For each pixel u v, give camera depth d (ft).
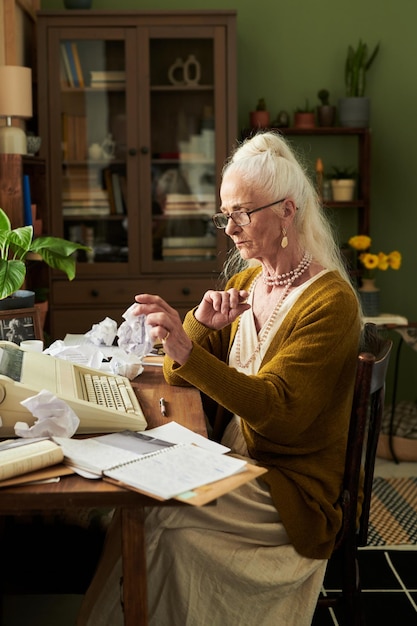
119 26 13.48
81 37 13.47
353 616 6.29
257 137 6.64
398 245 15.12
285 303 6.49
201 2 14.61
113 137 13.76
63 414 5.40
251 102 14.88
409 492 11.60
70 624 7.86
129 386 6.74
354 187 14.60
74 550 7.98
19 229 9.27
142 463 5.01
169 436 5.62
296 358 6.00
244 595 5.79
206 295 6.81
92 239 13.89
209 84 13.69
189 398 6.70
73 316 13.76
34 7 14.30
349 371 6.27
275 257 6.59
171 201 13.89
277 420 5.89
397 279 15.17
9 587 7.95
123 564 4.96
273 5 14.67
